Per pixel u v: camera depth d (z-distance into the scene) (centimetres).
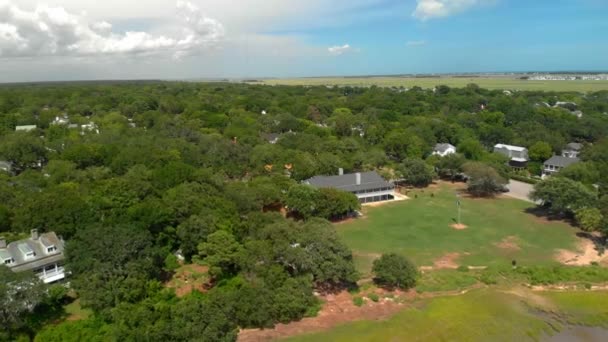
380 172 9950
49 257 5172
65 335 3922
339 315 4700
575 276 5550
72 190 6969
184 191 6525
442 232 7269
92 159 9306
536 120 15475
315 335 4309
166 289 4966
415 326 4512
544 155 11444
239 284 4831
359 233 7250
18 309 4031
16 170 10050
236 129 13750
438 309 4828
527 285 5428
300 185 7831
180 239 5916
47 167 8844
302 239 5203
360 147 11700
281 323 4503
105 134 11481
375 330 4428
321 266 4988
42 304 4569
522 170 11562
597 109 18512
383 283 5419
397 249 6581
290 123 15025
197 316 3800
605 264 5981
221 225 5853
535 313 4816
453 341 4309
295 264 5028
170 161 8812
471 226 7544
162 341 3506
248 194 7150
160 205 6081
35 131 12662
